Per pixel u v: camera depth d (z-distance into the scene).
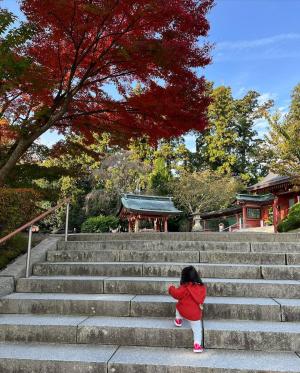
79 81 9.64
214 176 39.16
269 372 3.51
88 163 31.66
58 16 7.67
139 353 4.03
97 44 8.69
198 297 4.15
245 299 5.07
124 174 32.78
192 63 8.17
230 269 6.00
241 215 33.84
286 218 16.44
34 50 8.74
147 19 7.61
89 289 5.57
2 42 7.77
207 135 46.41
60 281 5.64
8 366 3.86
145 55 7.91
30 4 7.51
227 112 46.53
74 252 6.98
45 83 8.25
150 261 6.84
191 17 7.55
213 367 3.61
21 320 4.67
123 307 4.89
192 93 8.59
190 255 6.78
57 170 11.34
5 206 6.86
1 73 7.64
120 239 8.42
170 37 7.83
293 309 4.61
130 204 24.39
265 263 6.59
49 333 4.43
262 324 4.44
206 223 39.91
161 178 38.09
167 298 5.12
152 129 9.30
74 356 3.95
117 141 10.32
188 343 4.22
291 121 18.22
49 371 3.81
